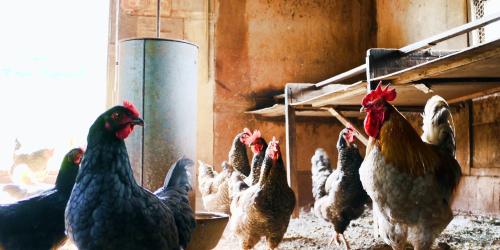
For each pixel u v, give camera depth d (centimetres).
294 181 813
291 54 1084
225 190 683
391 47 1055
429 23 907
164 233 328
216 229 466
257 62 1066
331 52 1106
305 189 1060
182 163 420
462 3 809
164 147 482
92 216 304
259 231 511
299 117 1067
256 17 1070
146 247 319
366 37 1129
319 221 802
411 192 399
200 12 1037
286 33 1084
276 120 1066
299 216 866
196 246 449
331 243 609
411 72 539
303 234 679
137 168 480
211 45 1042
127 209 308
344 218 595
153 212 322
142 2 1005
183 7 1029
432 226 407
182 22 1027
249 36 1064
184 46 498
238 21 1060
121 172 313
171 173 412
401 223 415
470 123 804
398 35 1025
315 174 682
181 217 372
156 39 484
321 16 1105
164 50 486
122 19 995
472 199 795
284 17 1086
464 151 816
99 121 318
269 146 506
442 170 417
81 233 308
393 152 403
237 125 1046
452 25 837
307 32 1096
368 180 420
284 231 518
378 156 411
